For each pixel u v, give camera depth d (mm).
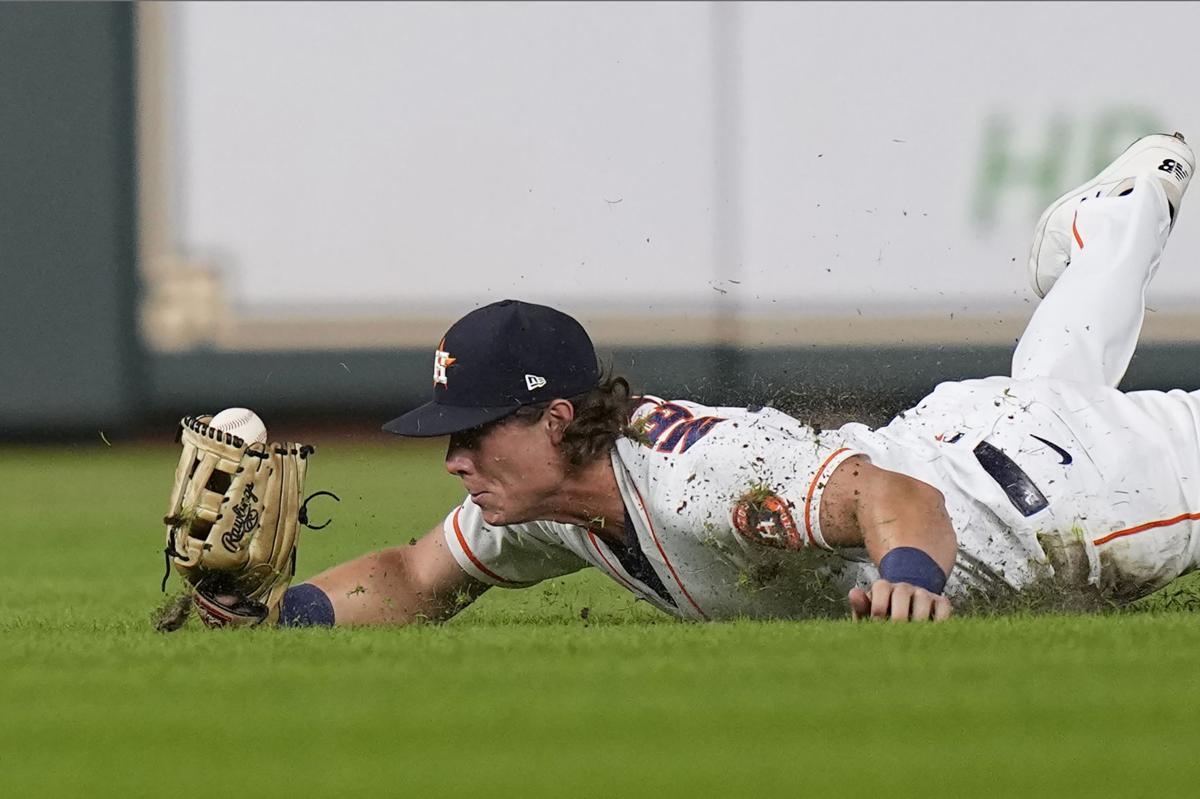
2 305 42625
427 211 42656
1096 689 7695
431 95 42438
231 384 42906
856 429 12102
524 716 7270
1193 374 37844
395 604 12164
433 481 32062
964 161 40000
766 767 6504
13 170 42312
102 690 7867
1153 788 6258
